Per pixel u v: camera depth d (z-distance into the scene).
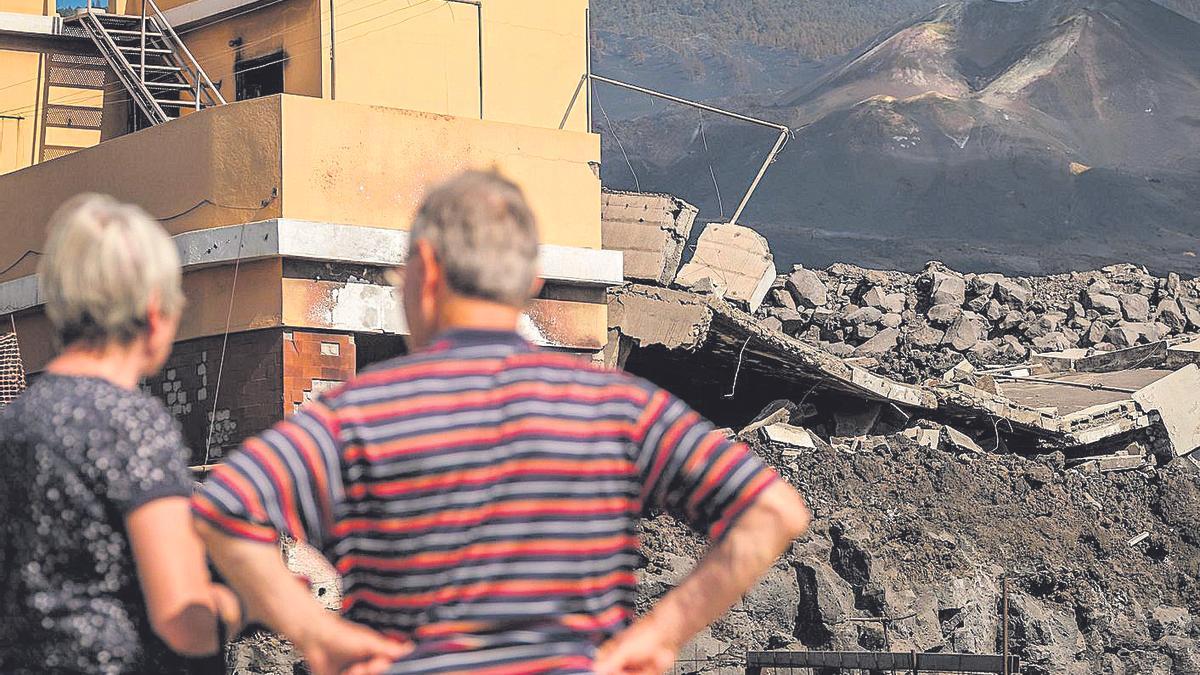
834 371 28.83
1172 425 33.03
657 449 4.33
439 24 26.33
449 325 4.40
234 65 26.89
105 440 4.59
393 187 22.25
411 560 4.15
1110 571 26.12
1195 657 21.50
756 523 4.27
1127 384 35.41
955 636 21.09
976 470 28.48
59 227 4.78
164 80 27.69
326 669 4.17
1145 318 43.06
